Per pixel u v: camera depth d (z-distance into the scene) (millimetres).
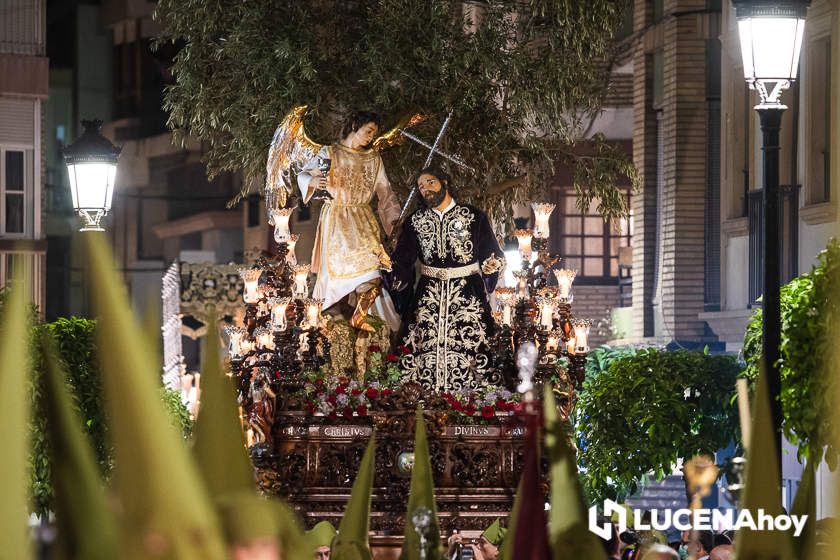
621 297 44906
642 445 19656
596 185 24797
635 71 35781
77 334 17688
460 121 23672
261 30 23609
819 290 13766
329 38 24281
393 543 16391
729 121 29859
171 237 59719
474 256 18312
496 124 23828
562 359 19344
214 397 2148
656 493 23391
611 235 46438
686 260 32688
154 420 1698
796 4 13008
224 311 41750
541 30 24453
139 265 58656
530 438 2566
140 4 56375
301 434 16609
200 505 1717
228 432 2141
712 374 19703
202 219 58625
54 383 1797
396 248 18453
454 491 16547
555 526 2438
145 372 1704
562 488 2451
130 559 1686
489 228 18438
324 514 16516
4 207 41344
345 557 2936
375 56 23219
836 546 1948
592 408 19891
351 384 16812
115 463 1694
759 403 2461
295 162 18406
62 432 1771
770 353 12602
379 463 16625
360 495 3000
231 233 59125
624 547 9305
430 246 18266
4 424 1624
